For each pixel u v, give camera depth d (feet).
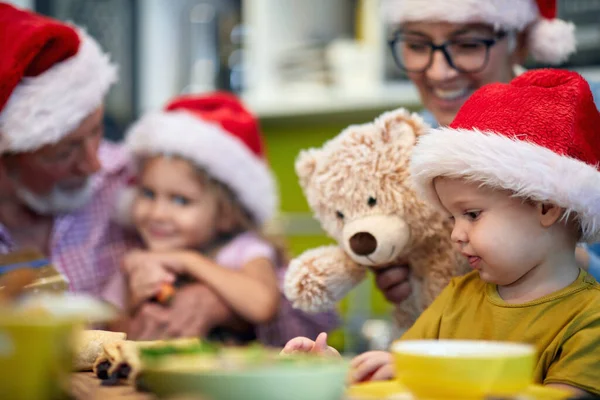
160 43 8.91
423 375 1.92
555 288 2.84
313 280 3.43
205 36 8.89
